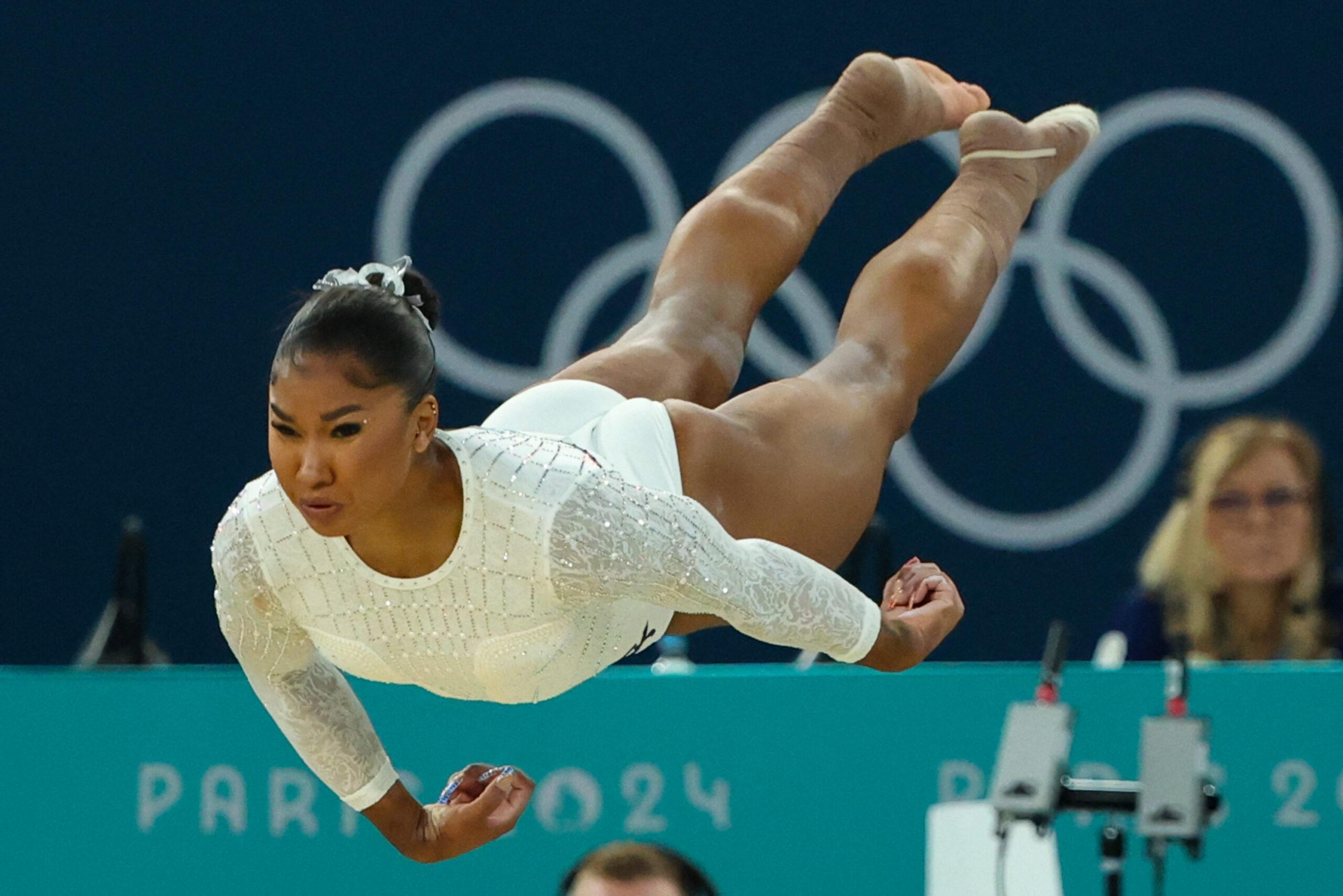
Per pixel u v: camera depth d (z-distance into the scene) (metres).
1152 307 20.97
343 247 20.02
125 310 19.70
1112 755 11.73
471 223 20.25
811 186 11.20
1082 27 20.72
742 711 11.82
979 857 10.56
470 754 11.73
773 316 20.73
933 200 20.75
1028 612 20.73
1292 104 20.94
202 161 19.78
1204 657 15.29
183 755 11.68
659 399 9.88
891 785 11.75
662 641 15.19
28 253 19.58
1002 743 10.71
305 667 8.14
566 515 7.37
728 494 9.28
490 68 20.22
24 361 19.58
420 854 8.38
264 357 19.84
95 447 19.66
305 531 7.42
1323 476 15.53
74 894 11.53
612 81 20.39
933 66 13.08
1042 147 11.88
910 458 20.70
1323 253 20.97
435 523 7.35
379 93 20.06
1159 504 20.91
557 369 20.33
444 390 20.19
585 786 11.76
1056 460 20.86
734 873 11.67
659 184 20.44
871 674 11.85
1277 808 11.70
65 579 19.58
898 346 10.36
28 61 19.56
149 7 19.69
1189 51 20.84
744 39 20.45
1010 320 20.92
